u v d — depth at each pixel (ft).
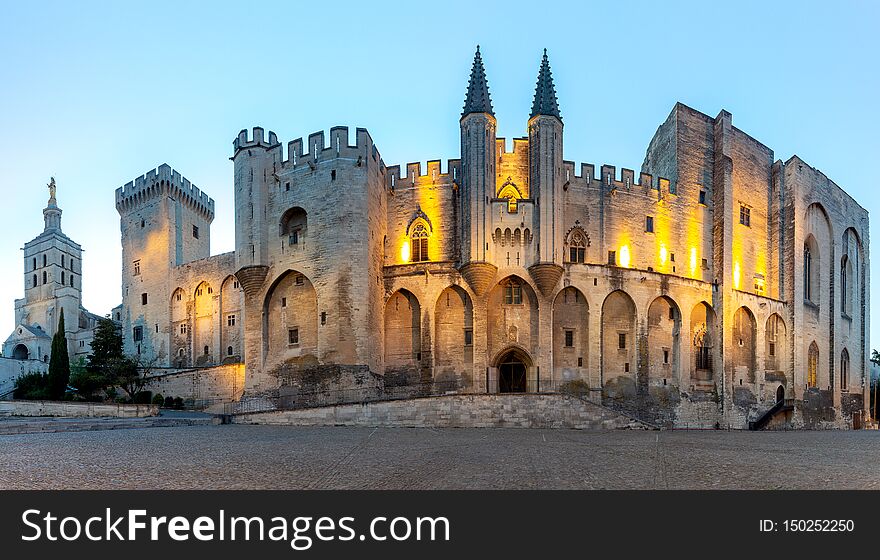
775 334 195.00
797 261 197.47
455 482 48.83
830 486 48.39
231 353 214.28
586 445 82.38
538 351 154.40
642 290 166.61
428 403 124.57
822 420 201.46
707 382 175.52
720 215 182.50
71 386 193.36
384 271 162.91
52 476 49.19
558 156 160.45
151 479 48.32
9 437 86.53
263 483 47.32
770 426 183.11
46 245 339.77
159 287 235.81
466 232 156.15
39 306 330.75
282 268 155.63
